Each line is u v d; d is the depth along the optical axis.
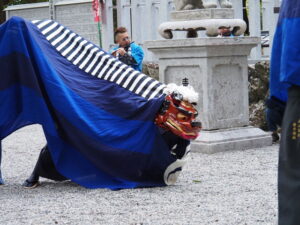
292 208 4.82
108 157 9.71
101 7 19.98
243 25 14.01
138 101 9.93
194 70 13.67
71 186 10.17
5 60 9.76
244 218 7.92
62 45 10.31
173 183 9.98
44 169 10.08
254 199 8.93
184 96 9.73
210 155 12.84
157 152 9.73
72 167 9.83
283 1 5.07
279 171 4.94
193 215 8.14
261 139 13.90
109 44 20.03
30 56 9.80
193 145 13.28
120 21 19.55
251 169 11.23
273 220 7.79
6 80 9.77
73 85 9.96
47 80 9.75
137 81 10.16
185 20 14.05
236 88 13.95
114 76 10.23
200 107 13.55
